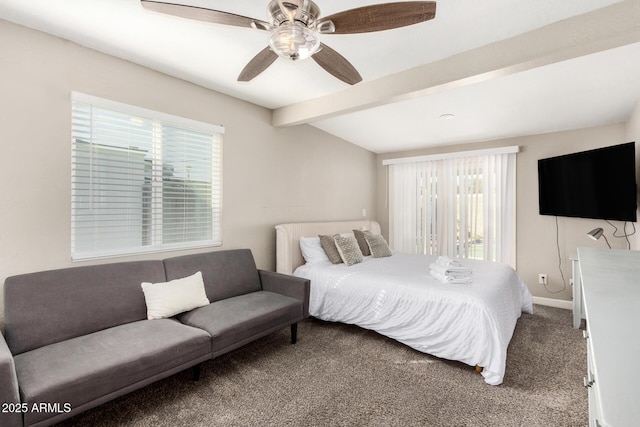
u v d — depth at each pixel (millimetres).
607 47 1837
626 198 2799
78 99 2207
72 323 1960
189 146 2941
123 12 1864
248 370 2328
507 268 3275
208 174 3102
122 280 2260
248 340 2314
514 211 4203
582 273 1490
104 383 1583
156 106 2656
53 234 2143
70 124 2201
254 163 3490
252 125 3461
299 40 1478
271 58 1821
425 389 2100
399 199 5242
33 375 1497
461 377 2256
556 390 2090
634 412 483
